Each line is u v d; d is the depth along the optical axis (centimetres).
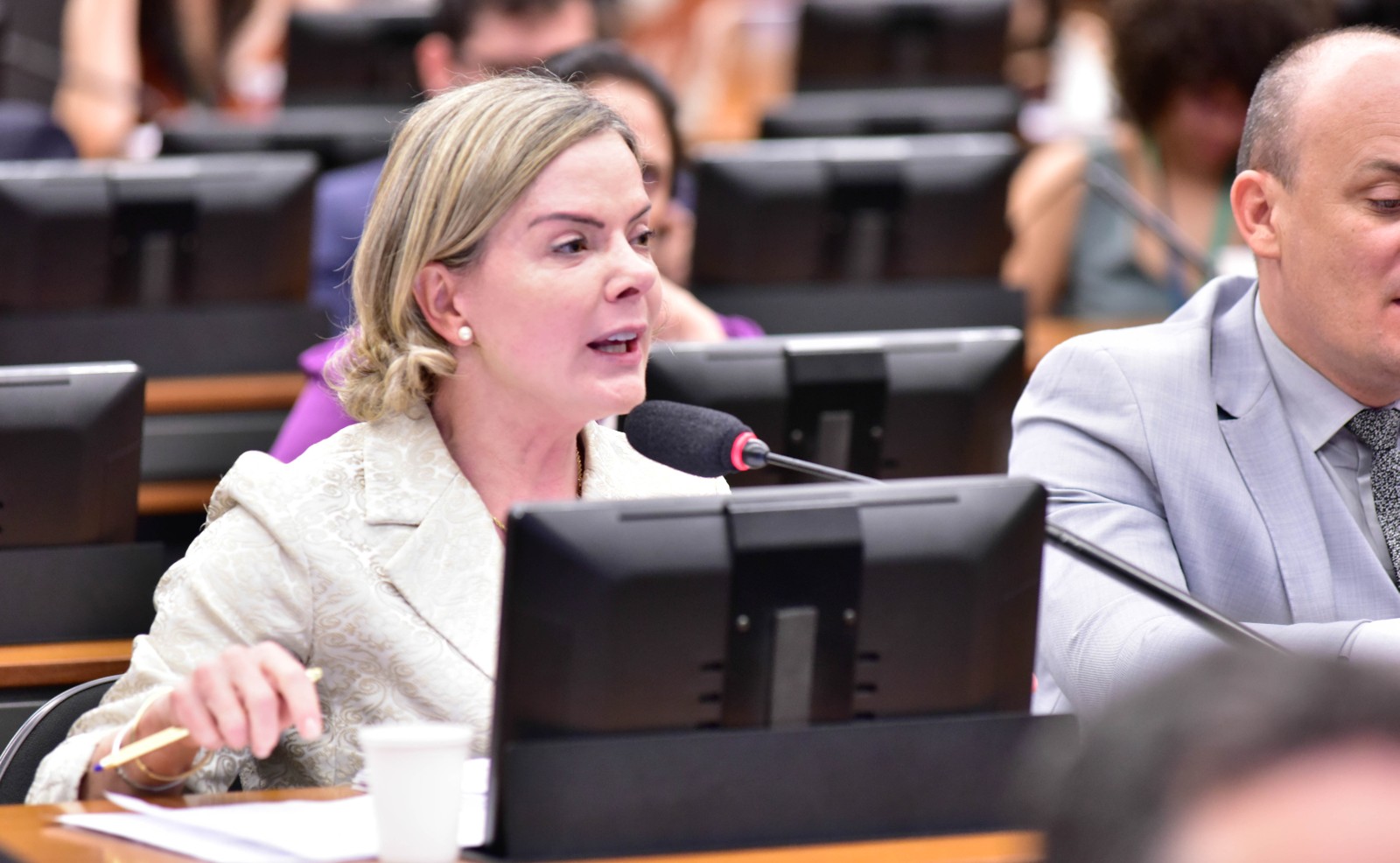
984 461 866
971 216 1303
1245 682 169
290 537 612
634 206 636
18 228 1195
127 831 512
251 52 2328
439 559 623
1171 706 170
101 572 813
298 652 616
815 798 493
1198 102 1503
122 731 571
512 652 469
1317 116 704
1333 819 159
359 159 1543
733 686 489
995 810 509
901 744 501
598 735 477
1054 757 204
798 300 1284
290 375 1266
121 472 812
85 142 2167
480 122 632
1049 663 699
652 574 473
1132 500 734
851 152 1289
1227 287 789
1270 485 726
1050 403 767
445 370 636
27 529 802
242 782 636
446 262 633
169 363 1244
